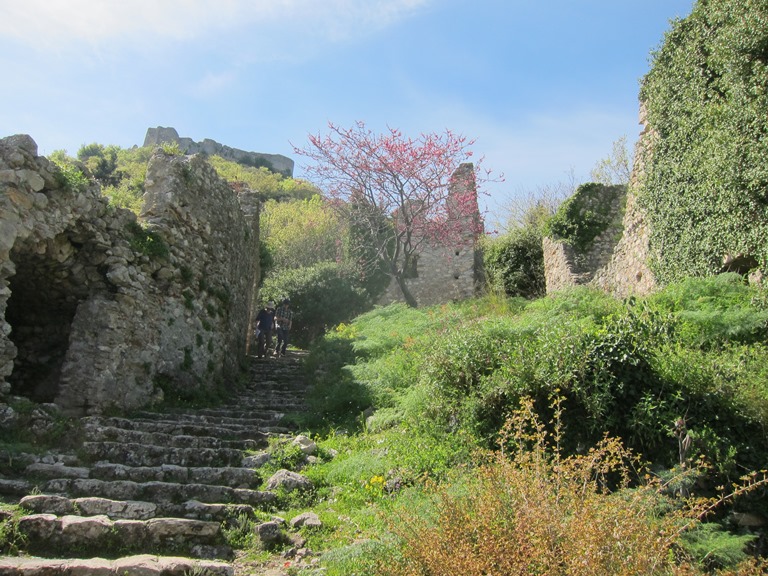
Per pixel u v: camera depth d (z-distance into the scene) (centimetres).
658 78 1081
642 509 369
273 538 470
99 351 755
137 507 476
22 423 609
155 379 857
